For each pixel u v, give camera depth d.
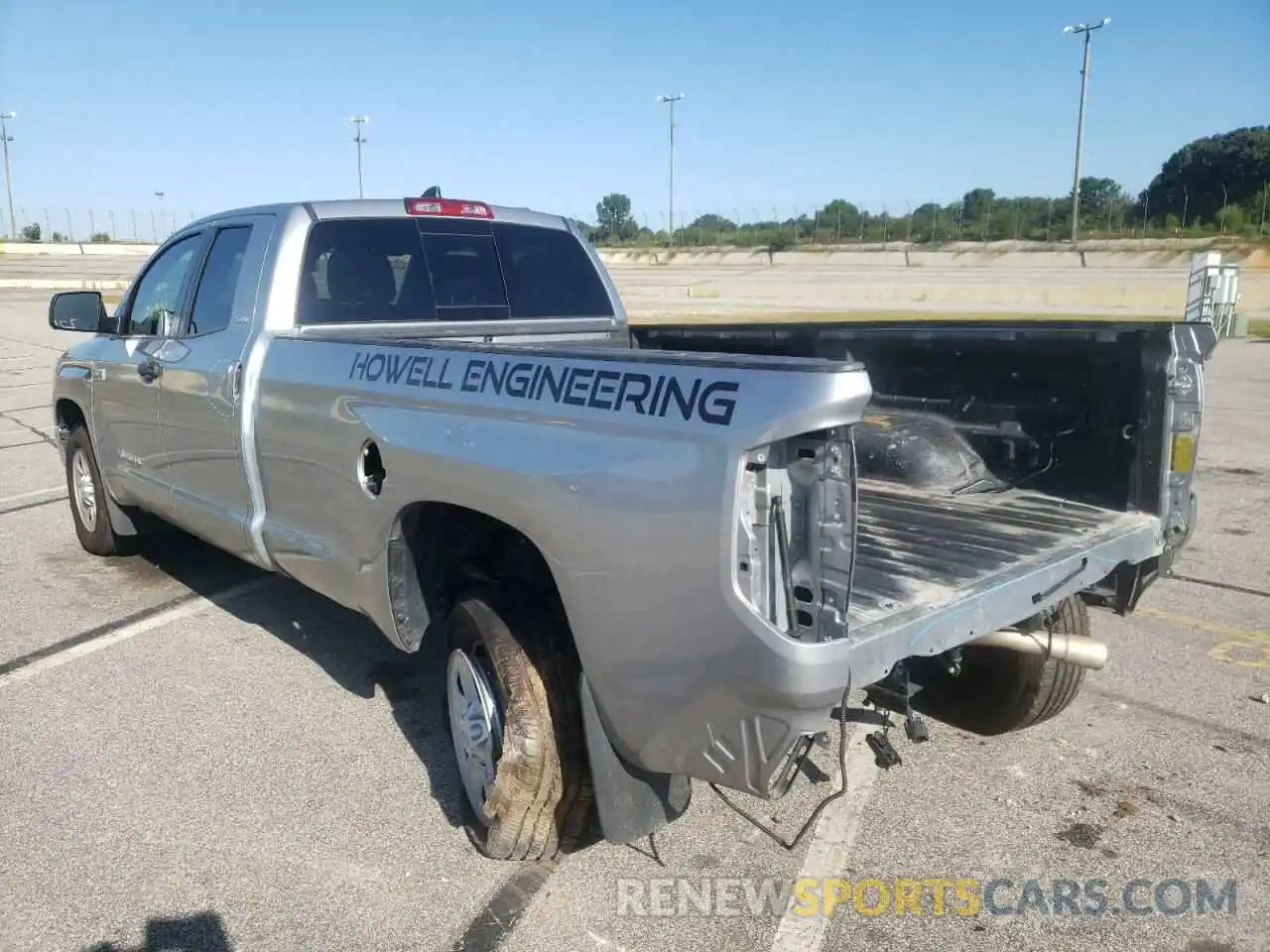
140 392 5.32
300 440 3.96
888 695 3.01
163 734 4.28
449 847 3.49
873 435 4.48
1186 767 4.05
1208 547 7.14
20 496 8.78
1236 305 24.98
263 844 3.49
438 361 3.34
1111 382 3.82
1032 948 3.00
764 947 3.00
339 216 4.63
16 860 3.39
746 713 2.52
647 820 3.04
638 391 2.65
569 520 2.74
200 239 5.12
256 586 6.22
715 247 61.94
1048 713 4.13
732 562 2.40
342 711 4.49
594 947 3.00
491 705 3.29
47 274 52.59
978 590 3.00
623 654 2.69
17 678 4.86
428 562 3.62
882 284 38.53
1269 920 3.12
